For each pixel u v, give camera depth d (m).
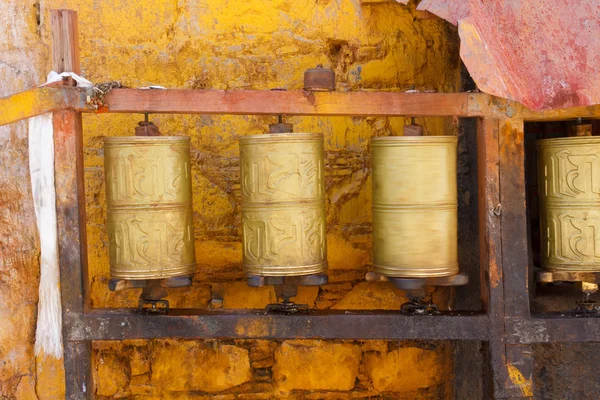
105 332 2.10
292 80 2.61
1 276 2.53
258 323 2.12
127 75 2.58
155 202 2.09
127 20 2.58
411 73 2.64
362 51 2.62
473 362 2.53
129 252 2.09
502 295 2.15
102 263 2.56
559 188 2.21
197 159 2.59
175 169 2.12
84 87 2.05
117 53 2.58
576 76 2.09
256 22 2.61
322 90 2.10
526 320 2.15
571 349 2.52
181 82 2.60
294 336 2.13
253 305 2.60
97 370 2.59
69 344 2.11
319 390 2.66
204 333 2.12
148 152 2.08
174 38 2.59
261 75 2.60
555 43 2.12
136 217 2.09
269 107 2.09
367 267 2.64
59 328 2.13
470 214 2.60
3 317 2.52
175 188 2.12
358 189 2.63
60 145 2.07
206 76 2.60
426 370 2.68
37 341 2.18
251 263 2.15
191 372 2.61
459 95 2.13
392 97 2.11
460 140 2.62
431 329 2.14
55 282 2.12
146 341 2.60
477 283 2.57
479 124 2.19
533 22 2.13
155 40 2.59
